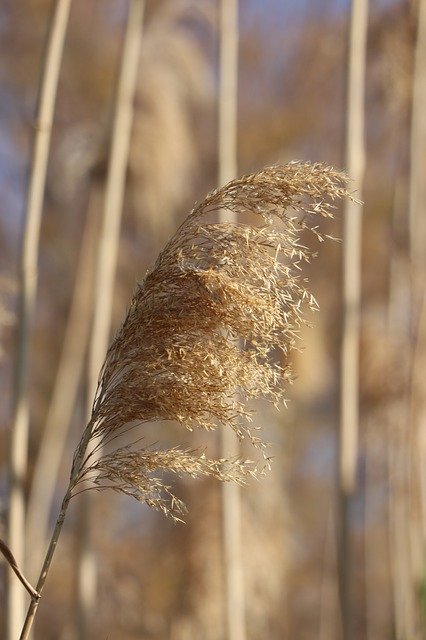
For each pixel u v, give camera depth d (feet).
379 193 32.04
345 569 17.26
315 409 35.63
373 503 35.14
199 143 29.45
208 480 26.43
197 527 26.16
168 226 26.71
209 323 6.85
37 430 30.07
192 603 26.03
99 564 29.35
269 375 6.83
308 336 24.99
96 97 27.91
